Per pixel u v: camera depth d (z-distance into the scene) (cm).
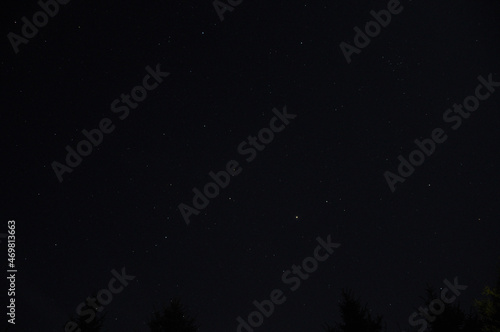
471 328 1215
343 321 1239
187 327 1149
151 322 1149
